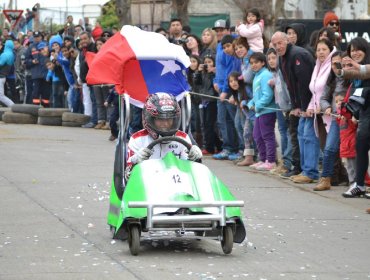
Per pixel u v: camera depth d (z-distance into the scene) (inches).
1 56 1108.5
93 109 901.2
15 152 681.6
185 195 344.8
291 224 434.6
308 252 373.1
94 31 939.3
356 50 491.8
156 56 409.4
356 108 493.7
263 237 401.7
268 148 609.0
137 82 413.4
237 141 669.3
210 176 362.0
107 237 389.7
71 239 384.2
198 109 705.6
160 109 369.1
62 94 1020.5
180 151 382.3
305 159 559.8
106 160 647.1
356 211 472.7
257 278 321.4
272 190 534.0
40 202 474.6
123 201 349.7
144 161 364.5
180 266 335.6
